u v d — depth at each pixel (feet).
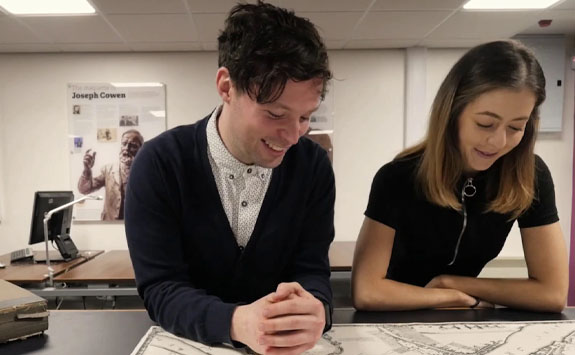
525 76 2.32
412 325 2.49
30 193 11.35
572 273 11.03
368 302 2.87
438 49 11.31
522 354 2.07
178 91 11.28
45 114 11.27
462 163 2.84
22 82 11.23
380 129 11.49
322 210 2.76
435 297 2.89
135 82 11.23
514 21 9.30
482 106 2.43
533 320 2.61
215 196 2.53
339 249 9.45
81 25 9.18
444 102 2.72
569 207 11.35
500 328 2.44
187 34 9.78
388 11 8.57
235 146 2.27
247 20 1.87
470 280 3.09
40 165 11.34
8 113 11.27
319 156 2.79
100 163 11.28
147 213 2.41
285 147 2.02
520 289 2.94
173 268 2.42
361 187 11.56
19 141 11.30
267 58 1.74
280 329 1.83
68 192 9.05
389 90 11.43
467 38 10.42
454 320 2.60
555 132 11.27
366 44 10.84
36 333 2.31
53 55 11.19
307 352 2.09
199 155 2.52
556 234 3.08
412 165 3.08
